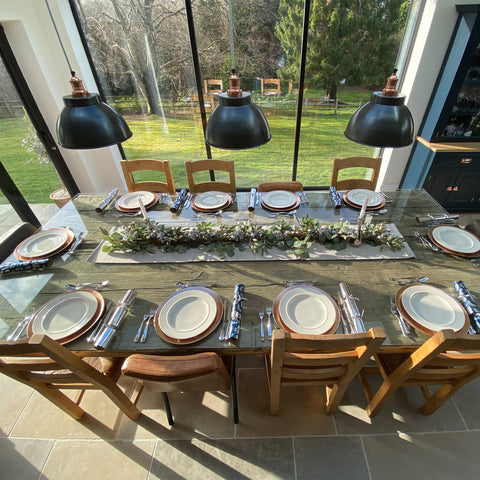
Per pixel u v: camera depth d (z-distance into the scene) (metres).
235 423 1.54
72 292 1.33
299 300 1.26
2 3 2.13
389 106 1.17
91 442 1.49
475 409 1.56
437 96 2.56
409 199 1.95
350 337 0.95
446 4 2.22
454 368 1.26
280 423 1.53
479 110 2.56
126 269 1.48
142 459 1.42
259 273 1.43
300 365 1.18
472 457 1.39
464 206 3.01
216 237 1.61
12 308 1.30
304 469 1.37
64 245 1.62
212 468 1.39
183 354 1.13
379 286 1.33
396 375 1.25
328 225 1.71
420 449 1.42
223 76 2.75
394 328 1.15
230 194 2.07
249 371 1.77
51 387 1.34
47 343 0.98
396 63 2.62
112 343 1.14
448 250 1.49
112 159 3.19
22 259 1.54
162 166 2.16
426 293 1.26
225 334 1.15
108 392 1.33
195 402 1.64
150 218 1.86
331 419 1.54
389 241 1.54
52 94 2.65
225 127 1.13
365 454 1.41
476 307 1.18
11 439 1.51
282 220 1.68
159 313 1.22
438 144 2.68
